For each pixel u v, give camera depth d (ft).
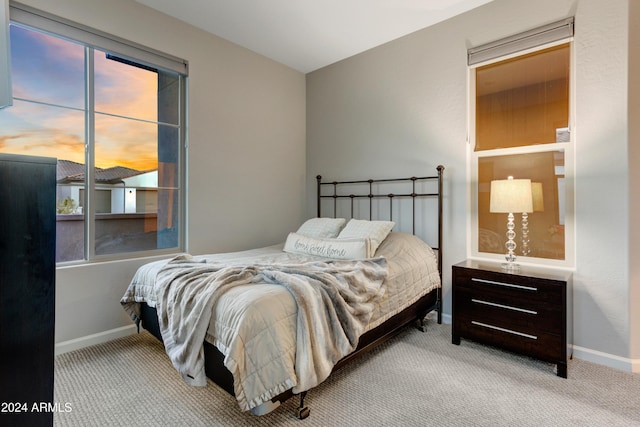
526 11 8.23
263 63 11.87
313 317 5.25
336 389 6.11
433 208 9.98
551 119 8.03
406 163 10.57
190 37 9.78
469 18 9.18
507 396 5.90
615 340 7.09
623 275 7.02
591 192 7.40
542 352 6.81
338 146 12.44
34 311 2.69
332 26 9.95
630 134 6.93
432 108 9.96
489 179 9.02
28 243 2.66
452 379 6.48
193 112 9.88
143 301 7.50
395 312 7.48
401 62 10.62
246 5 8.86
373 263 7.60
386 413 5.40
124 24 8.43
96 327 8.16
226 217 10.79
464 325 7.95
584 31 7.43
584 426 5.09
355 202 11.97
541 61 8.16
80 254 8.11
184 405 5.64
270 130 12.17
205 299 5.34
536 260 8.25
